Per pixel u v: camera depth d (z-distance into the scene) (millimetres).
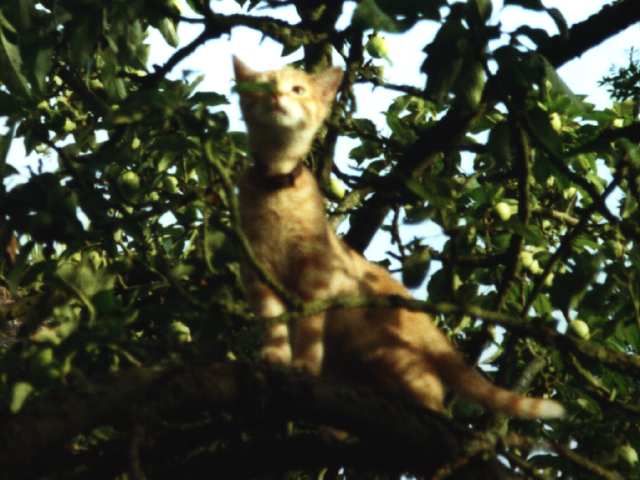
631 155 9359
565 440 10094
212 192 9008
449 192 8766
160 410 7328
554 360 10250
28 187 8297
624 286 10000
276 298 10375
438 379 10570
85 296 7484
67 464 7727
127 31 9688
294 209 10578
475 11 8297
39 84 9625
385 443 7969
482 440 7875
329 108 11359
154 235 10875
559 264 11094
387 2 7875
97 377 7332
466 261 9859
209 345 8133
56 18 9625
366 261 11094
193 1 10641
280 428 8766
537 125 8867
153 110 7543
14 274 8672
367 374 10680
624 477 8508
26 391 6906
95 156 9133
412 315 10727
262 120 10711
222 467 8312
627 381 10789
